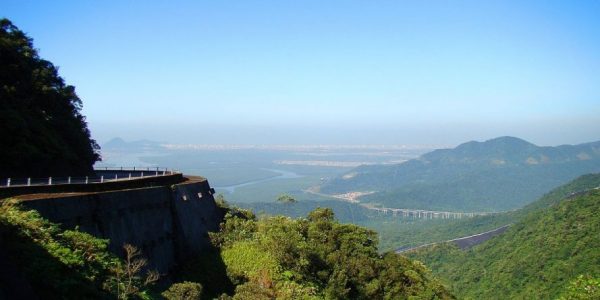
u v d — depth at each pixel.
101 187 30.72
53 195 26.16
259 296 32.91
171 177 41.62
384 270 51.06
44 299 19.62
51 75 47.22
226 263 40.28
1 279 16.55
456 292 109.44
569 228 104.12
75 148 46.91
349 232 52.94
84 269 22.55
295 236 44.94
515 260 105.81
